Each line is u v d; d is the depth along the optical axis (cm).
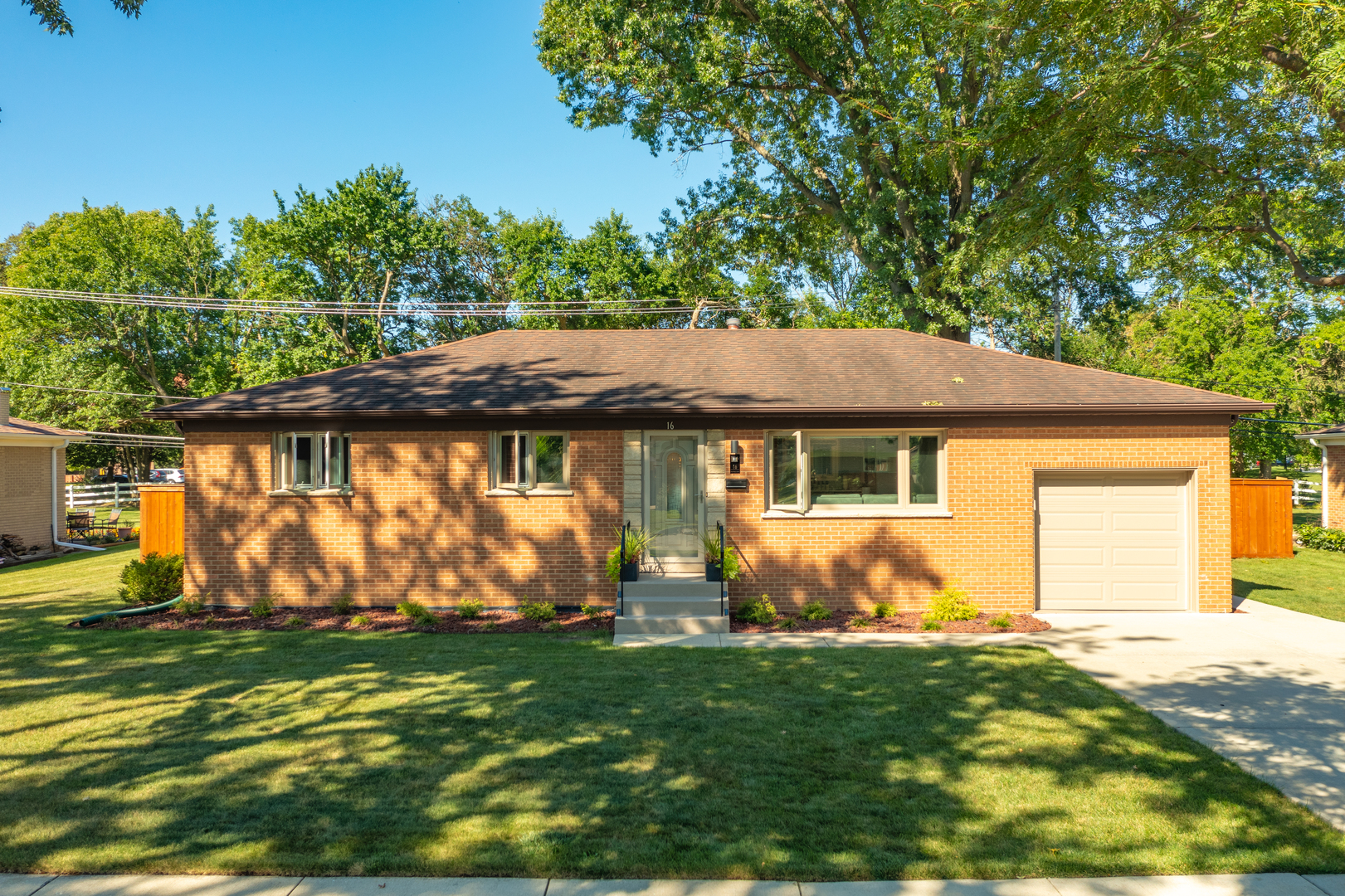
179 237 4606
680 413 1270
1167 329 3384
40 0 881
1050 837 512
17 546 2166
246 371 3344
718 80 2155
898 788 589
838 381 1385
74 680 891
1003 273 2059
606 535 1317
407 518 1327
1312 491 3406
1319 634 1123
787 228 2842
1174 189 1538
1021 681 876
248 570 1337
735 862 480
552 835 516
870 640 1097
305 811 551
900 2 1764
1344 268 2216
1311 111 1391
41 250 4641
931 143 1941
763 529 1296
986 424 1279
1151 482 1298
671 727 727
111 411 4228
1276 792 582
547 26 2534
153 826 529
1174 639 1093
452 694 834
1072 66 1461
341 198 3291
